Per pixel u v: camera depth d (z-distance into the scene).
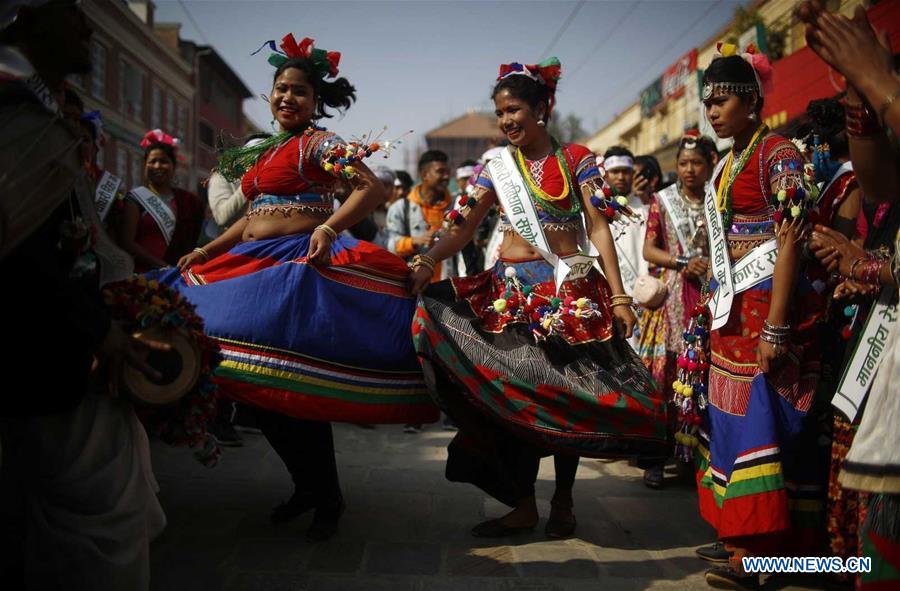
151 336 2.20
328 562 3.13
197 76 34.22
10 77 1.92
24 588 2.11
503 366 3.29
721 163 3.27
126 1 25.58
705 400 3.32
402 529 3.56
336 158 3.28
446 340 3.26
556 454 3.52
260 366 3.11
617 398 3.34
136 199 4.72
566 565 3.18
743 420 3.03
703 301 3.43
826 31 1.83
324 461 3.36
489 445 3.39
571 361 3.38
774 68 12.59
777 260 2.89
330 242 3.21
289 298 3.16
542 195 3.47
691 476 4.58
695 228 4.62
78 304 2.01
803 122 3.52
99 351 2.07
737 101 3.11
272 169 3.40
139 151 28.11
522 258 3.55
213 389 2.34
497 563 3.19
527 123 3.48
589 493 4.31
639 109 25.89
